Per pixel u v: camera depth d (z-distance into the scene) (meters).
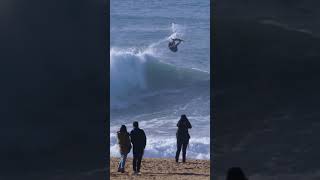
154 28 172.50
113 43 166.38
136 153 84.81
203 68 157.38
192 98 150.12
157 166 89.50
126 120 143.38
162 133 124.06
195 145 112.69
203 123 133.62
